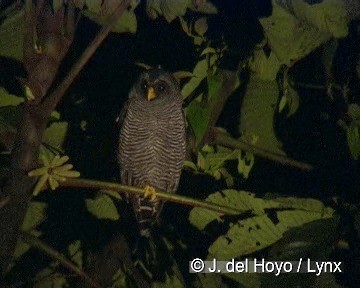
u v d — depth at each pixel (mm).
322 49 7047
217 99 7555
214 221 7043
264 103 7668
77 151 8188
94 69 8492
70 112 8312
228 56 7539
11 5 7746
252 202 6562
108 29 6648
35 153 6750
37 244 6922
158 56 8703
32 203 7746
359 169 7242
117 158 10016
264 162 8164
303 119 7809
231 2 7543
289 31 6402
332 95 7078
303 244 6000
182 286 7484
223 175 7977
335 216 6121
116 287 7898
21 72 7941
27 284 7926
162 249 7781
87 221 7906
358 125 6574
